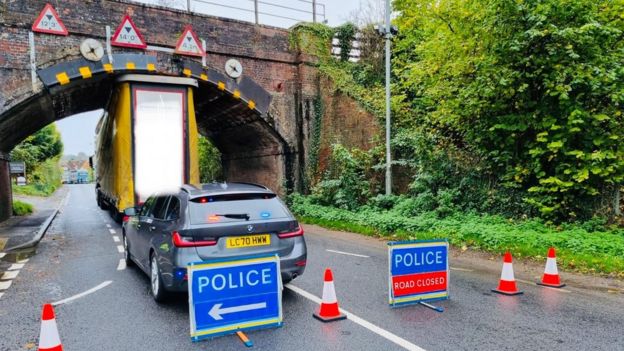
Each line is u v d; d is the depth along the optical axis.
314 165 18.61
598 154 9.10
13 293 6.57
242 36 16.84
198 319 4.48
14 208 19.42
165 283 5.51
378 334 4.58
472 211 11.80
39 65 12.84
